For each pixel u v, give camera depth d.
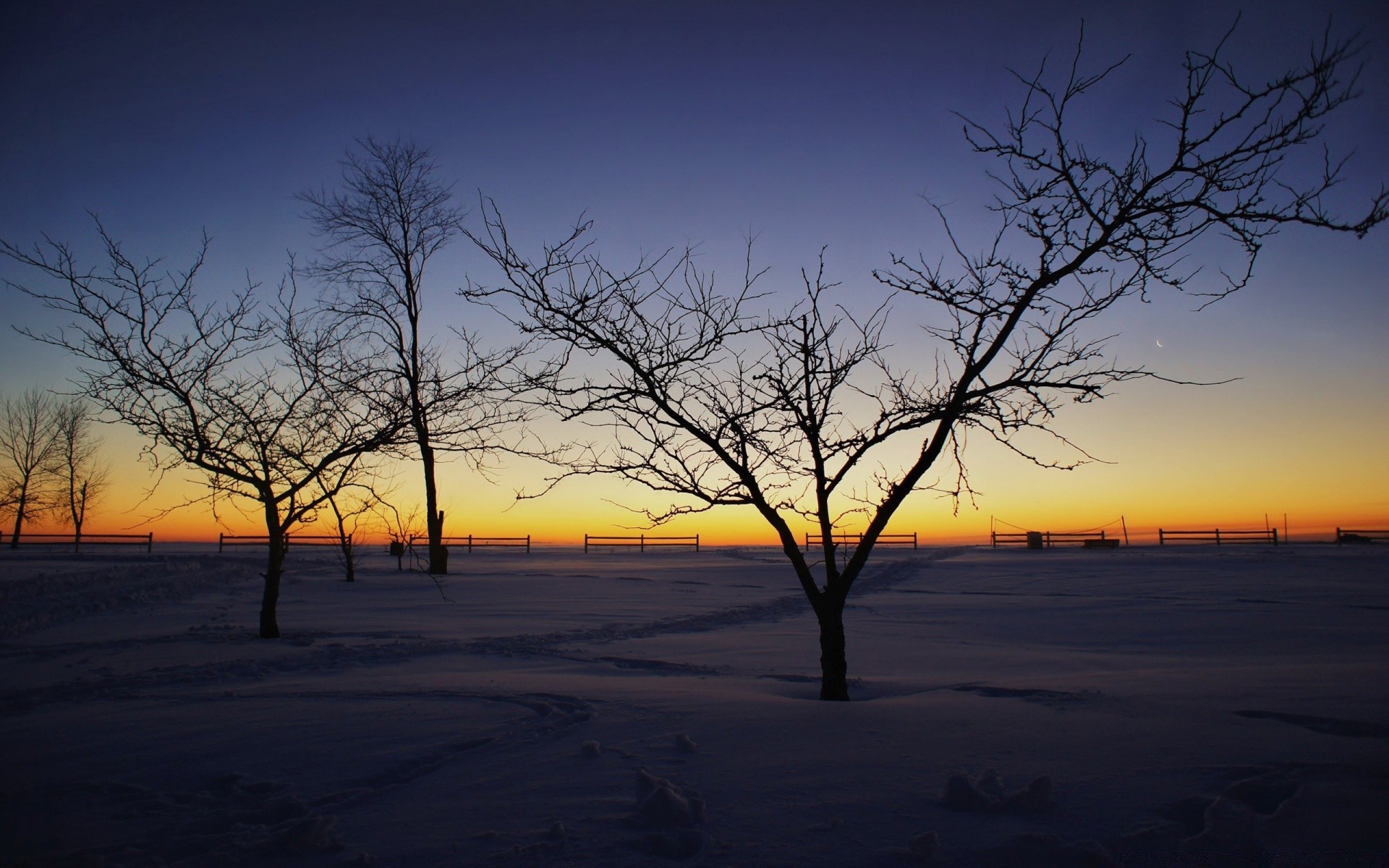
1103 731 5.65
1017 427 7.30
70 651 11.10
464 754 5.36
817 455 7.79
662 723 6.09
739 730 5.83
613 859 3.58
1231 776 4.54
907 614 16.67
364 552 40.94
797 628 14.73
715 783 4.60
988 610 17.28
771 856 3.59
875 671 9.48
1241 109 6.44
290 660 10.30
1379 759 4.82
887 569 29.98
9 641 12.12
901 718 6.12
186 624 14.30
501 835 3.90
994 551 41.78
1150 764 4.81
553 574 27.69
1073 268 6.95
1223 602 17.69
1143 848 3.61
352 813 4.25
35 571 22.05
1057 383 7.03
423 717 6.47
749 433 7.84
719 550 46.50
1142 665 9.78
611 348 7.64
